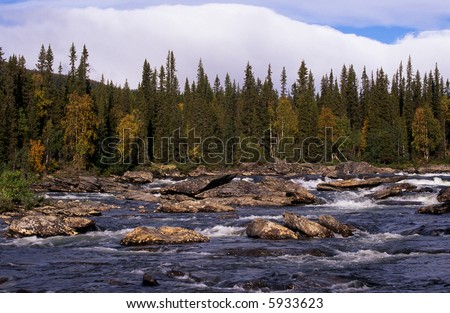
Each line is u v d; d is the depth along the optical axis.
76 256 20.72
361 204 44.47
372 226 28.61
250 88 125.69
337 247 22.42
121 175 84.25
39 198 39.38
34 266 18.58
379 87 115.31
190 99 137.75
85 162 84.25
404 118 115.94
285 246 22.55
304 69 143.25
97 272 17.50
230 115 122.81
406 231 27.05
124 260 19.67
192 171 95.00
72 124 83.75
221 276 16.75
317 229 25.80
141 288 15.36
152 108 107.19
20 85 90.75
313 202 45.38
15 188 37.81
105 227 29.02
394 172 89.81
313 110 109.88
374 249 21.97
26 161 70.19
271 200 44.56
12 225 25.83
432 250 21.48
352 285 15.72
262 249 21.11
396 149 108.56
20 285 15.77
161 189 48.41
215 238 25.59
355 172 88.00
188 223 30.97
